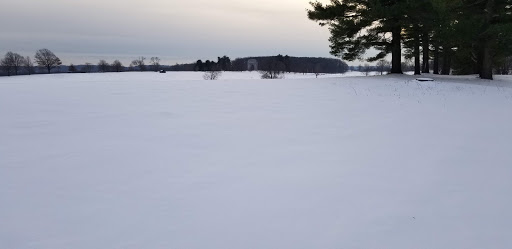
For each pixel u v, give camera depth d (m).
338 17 20.34
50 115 8.23
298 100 11.19
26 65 82.06
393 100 11.38
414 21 18.70
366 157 5.45
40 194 4.02
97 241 3.07
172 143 6.16
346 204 3.81
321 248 2.99
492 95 12.99
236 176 4.64
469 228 3.32
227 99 11.20
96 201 3.87
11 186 4.23
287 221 3.45
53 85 14.64
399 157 5.43
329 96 12.14
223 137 6.61
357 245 3.04
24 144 5.95
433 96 12.41
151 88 13.77
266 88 14.34
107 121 7.73
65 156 5.37
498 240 3.12
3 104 9.48
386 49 21.91
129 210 3.66
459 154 5.57
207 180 4.50
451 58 31.69
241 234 3.21
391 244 3.05
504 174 4.68
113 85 14.81
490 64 20.64
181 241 3.08
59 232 3.22
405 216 3.54
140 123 7.61
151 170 4.84
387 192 4.12
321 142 6.32
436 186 4.30
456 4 19.20
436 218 3.50
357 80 18.25
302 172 4.80
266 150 5.82
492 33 17.83
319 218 3.51
